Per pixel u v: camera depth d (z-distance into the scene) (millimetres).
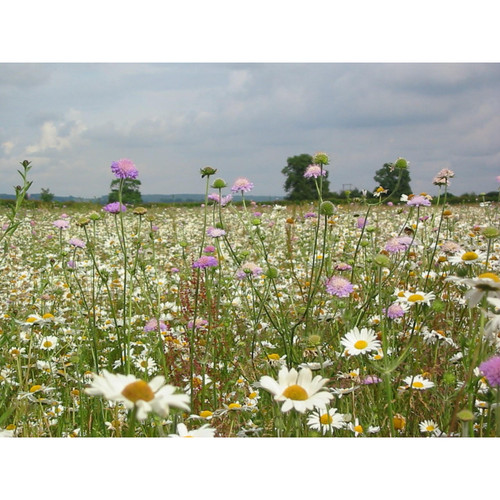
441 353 837
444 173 1037
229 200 1039
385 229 2014
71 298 1333
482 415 636
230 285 1262
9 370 927
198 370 908
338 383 726
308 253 1605
